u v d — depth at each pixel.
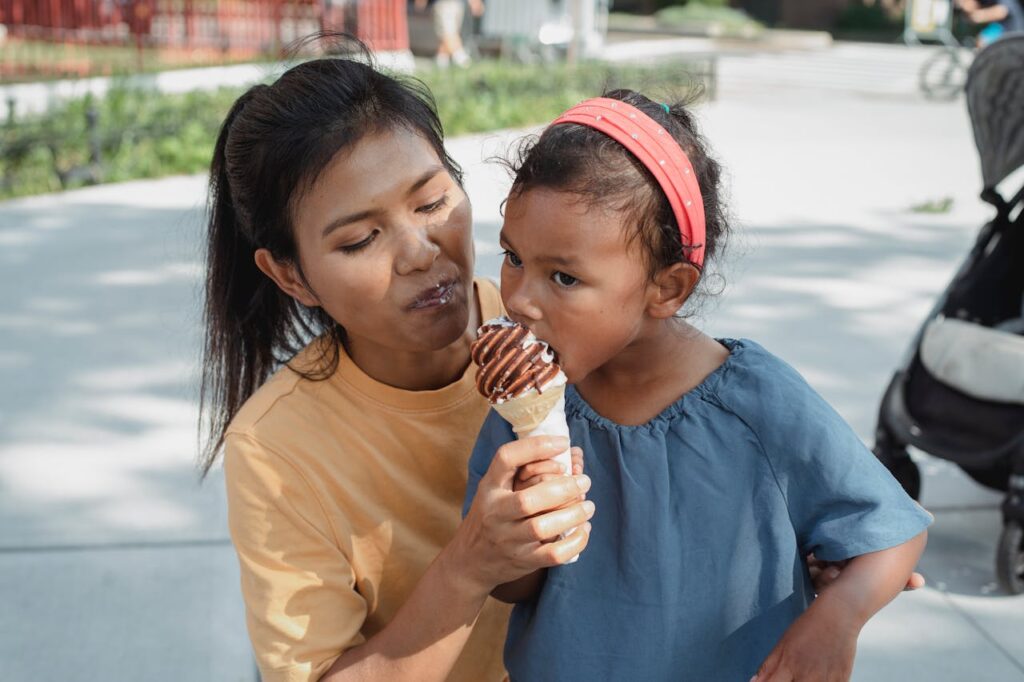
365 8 13.72
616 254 1.29
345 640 1.49
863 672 3.04
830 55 17.61
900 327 5.49
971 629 3.24
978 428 3.42
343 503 1.53
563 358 1.33
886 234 7.16
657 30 23.41
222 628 3.22
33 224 7.20
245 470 1.50
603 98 1.39
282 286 1.57
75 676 3.02
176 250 6.55
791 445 1.37
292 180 1.40
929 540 3.71
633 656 1.40
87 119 8.48
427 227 1.44
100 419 4.46
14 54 12.49
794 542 1.40
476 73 12.52
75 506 3.85
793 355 5.10
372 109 1.42
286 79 1.46
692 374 1.43
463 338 1.63
